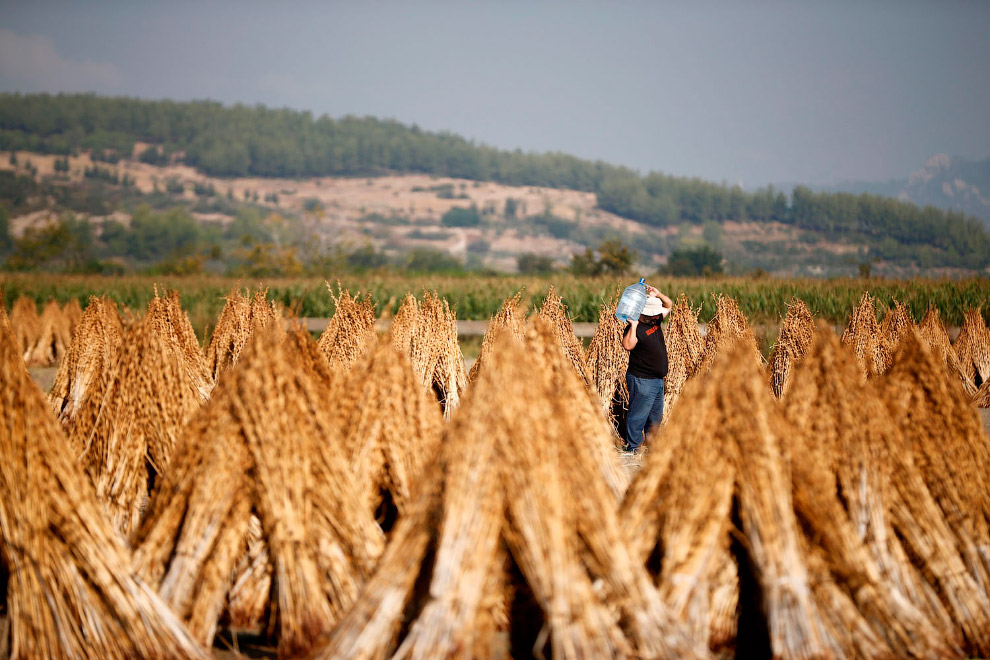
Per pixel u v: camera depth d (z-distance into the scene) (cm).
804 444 1487
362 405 1722
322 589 1390
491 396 1302
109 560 1325
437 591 1211
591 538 1262
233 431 1454
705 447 1385
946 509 1522
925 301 6775
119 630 1302
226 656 1382
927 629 1302
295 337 1992
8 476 1316
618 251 16900
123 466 1825
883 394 1703
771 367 2917
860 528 1457
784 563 1287
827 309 6794
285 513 1396
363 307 2917
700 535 1338
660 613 1223
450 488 1265
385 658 1234
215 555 1416
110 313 2808
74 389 2630
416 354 2772
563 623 1183
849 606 1299
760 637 1354
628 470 2342
